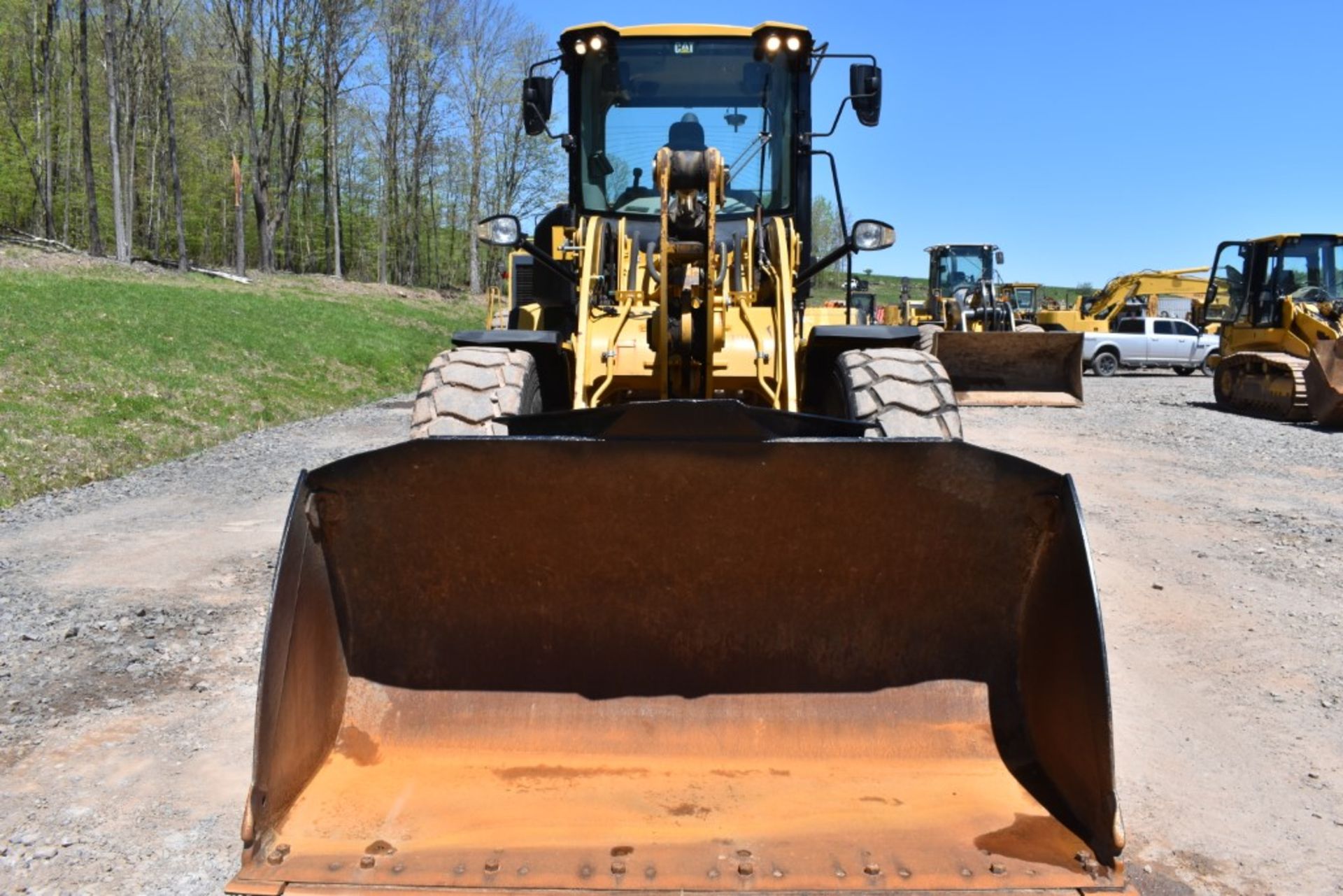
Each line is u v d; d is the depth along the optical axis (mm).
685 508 2910
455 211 56969
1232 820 3633
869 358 4945
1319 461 12000
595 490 2879
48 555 7117
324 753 2854
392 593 3041
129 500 9195
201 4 42625
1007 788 2773
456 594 3041
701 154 4480
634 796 2766
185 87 44219
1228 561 7160
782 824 2629
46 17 38688
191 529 7953
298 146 46062
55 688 4691
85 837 3434
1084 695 2572
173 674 4895
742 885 2367
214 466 11133
